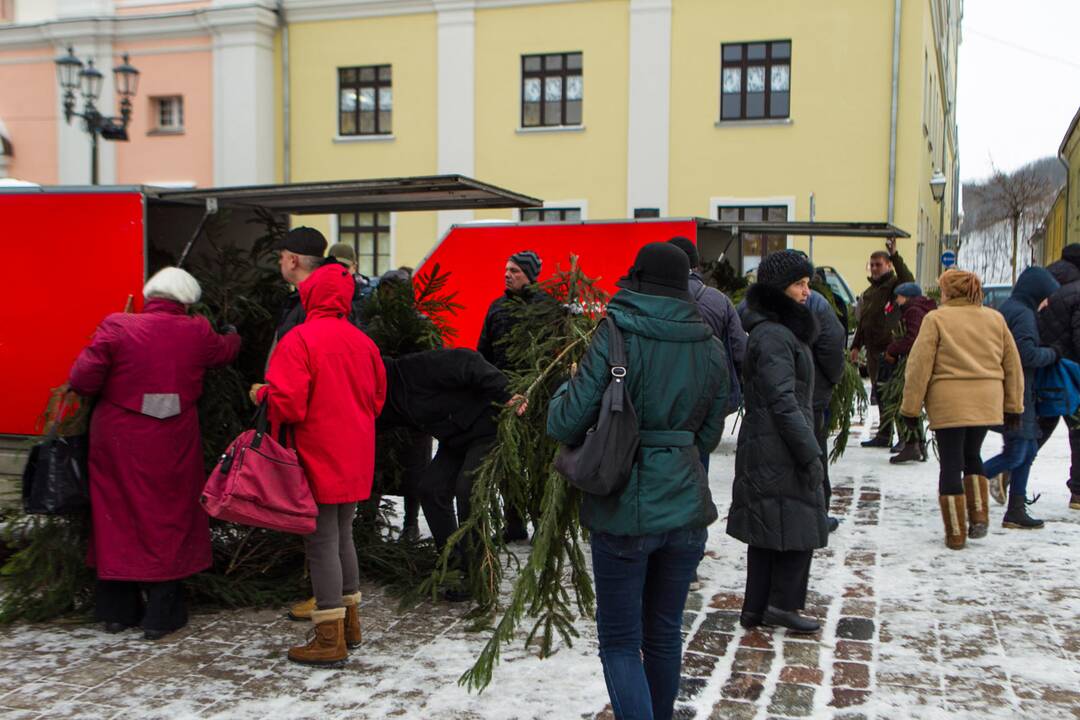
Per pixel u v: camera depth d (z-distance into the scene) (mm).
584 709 3695
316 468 4051
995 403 5668
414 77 22203
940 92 29516
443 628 4602
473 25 21703
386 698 3805
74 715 3646
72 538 4629
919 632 4484
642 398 3113
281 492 3918
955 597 4969
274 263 5488
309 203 5891
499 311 5977
